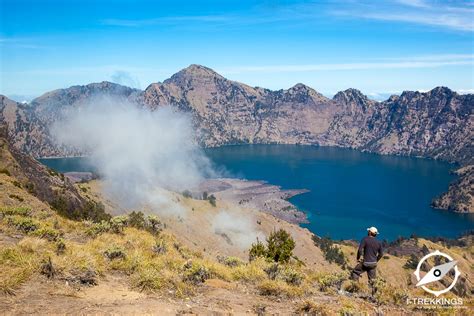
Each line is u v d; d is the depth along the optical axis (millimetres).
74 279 11875
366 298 15195
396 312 13578
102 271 13000
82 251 14492
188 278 13875
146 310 10203
